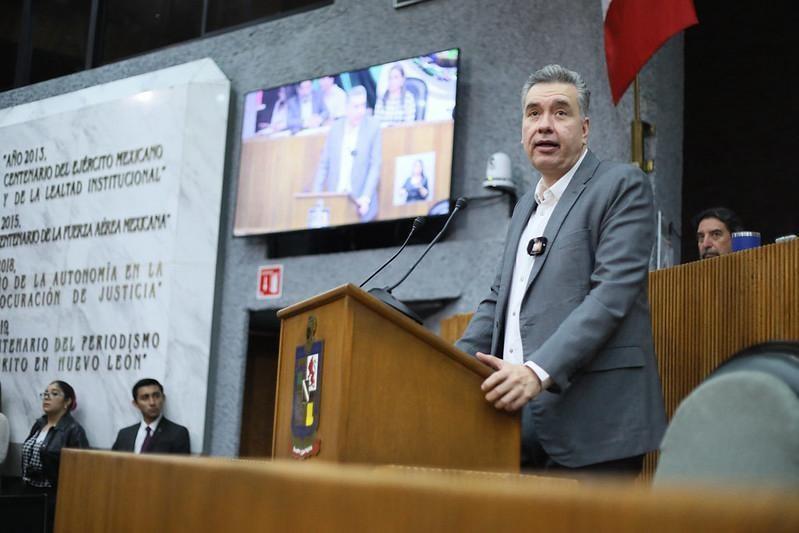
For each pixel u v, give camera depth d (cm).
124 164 871
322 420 227
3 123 976
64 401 788
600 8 671
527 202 301
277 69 830
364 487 99
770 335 306
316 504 108
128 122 875
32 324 908
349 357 220
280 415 256
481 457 231
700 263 340
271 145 797
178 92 846
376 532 96
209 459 157
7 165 962
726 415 109
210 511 144
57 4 1032
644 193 275
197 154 834
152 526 172
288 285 781
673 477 112
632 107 652
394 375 224
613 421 257
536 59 695
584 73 671
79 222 893
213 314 814
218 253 823
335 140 760
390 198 723
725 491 64
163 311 821
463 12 732
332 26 803
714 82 669
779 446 104
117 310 849
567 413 258
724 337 325
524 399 234
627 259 263
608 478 256
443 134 704
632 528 69
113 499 197
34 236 925
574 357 245
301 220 770
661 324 356
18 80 1044
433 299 699
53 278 902
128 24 977
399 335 226
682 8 566
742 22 661
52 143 930
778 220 637
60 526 233
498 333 288
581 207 278
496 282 307
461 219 700
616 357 260
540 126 287
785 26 644
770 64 649
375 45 775
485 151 704
